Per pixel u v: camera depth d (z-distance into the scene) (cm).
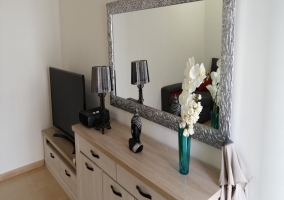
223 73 127
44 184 276
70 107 252
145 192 140
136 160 152
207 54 136
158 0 160
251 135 124
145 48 178
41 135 310
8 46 269
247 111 124
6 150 286
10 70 275
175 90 159
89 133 194
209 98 138
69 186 249
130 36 190
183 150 134
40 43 292
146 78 181
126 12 190
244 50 121
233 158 125
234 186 124
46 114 311
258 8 113
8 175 288
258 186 125
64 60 307
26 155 302
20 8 271
